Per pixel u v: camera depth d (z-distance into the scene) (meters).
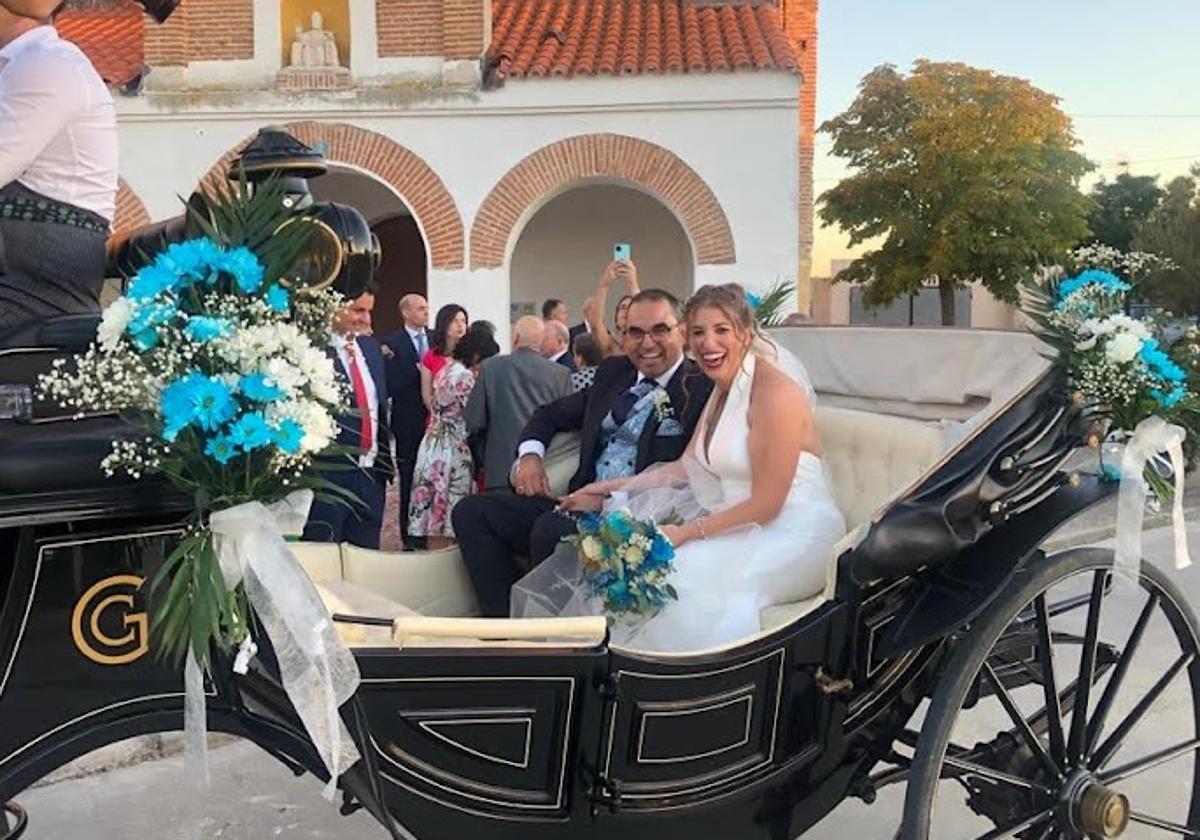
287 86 12.02
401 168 12.15
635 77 11.85
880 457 3.59
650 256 14.85
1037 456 2.94
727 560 3.30
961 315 20.59
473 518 3.73
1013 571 2.83
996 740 3.16
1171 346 3.12
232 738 4.63
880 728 2.98
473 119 12.05
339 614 2.35
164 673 2.22
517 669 2.36
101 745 2.19
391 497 9.38
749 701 2.67
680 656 2.54
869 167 18.91
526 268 14.88
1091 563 3.04
